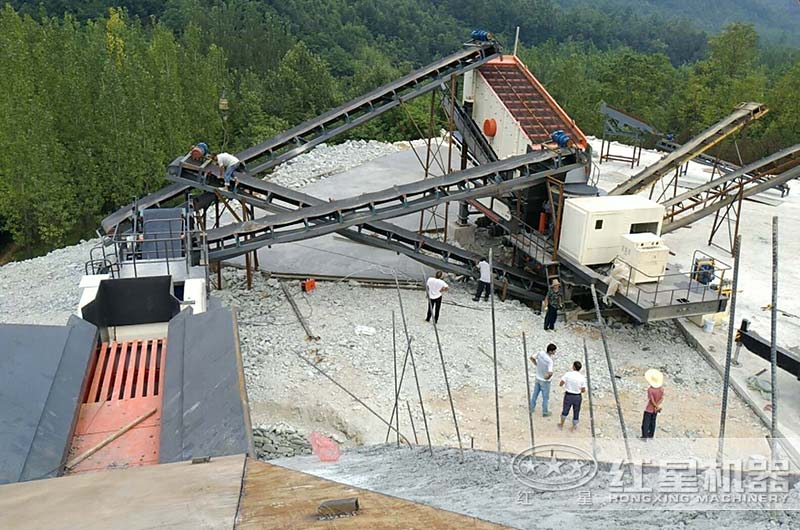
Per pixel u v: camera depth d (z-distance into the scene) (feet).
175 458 18.76
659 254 52.85
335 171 102.32
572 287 57.88
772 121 197.77
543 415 42.11
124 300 32.40
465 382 45.98
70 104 120.16
